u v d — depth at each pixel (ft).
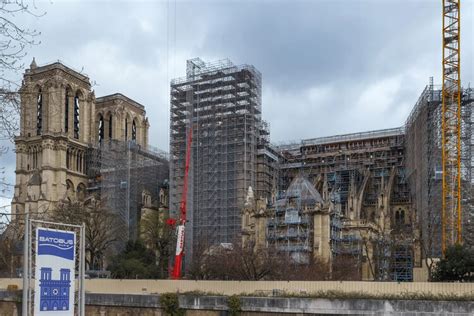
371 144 508.94
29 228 95.71
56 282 97.71
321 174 476.54
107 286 233.76
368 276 357.82
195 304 190.19
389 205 431.84
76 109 531.50
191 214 425.28
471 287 174.19
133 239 413.80
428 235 339.16
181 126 463.01
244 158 423.23
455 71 350.64
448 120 347.56
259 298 181.68
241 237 377.09
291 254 333.62
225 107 441.68
